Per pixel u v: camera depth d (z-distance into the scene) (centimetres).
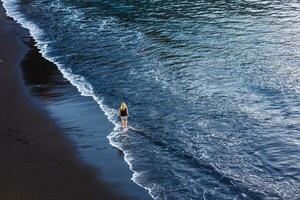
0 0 8750
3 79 4978
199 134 3725
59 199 2914
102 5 7944
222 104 4181
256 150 3481
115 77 4903
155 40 5941
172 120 3953
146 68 5075
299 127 3753
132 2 7981
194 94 4409
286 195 2975
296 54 5212
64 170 3234
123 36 6206
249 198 2959
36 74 5097
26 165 3275
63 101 4378
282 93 4319
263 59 5128
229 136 3681
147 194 2997
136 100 4347
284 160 3341
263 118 3912
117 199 2945
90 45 5950
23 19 7419
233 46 5575
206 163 3331
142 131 3781
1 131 3794
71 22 7050
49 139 3666
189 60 5225
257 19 6606
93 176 3167
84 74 5041
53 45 6072
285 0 7550
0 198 2884
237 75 4759
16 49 5975
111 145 3575
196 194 3009
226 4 7475
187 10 7262
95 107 4228
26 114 4109
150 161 3366
